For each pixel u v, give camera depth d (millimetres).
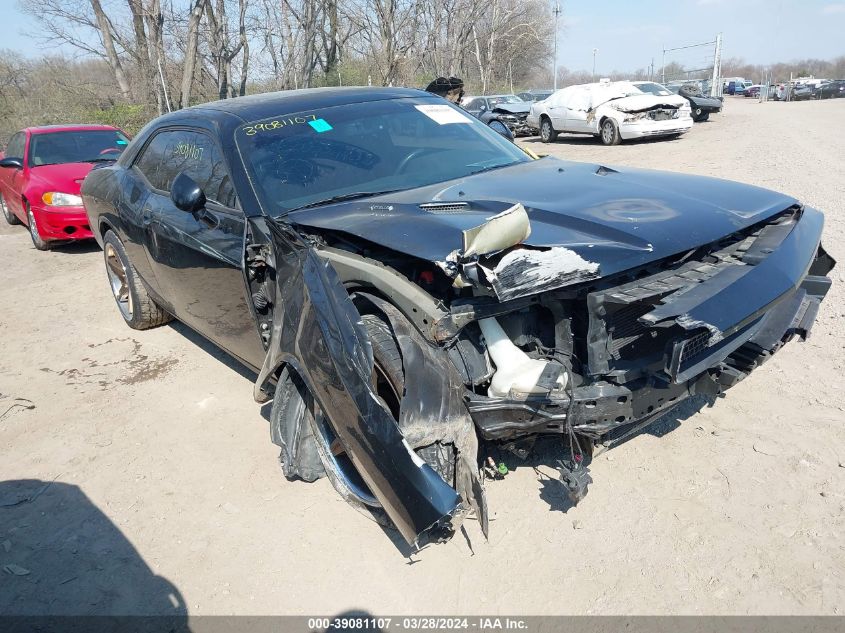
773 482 2906
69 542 3002
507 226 2281
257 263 3080
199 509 3150
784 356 4047
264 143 3543
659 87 20062
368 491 2787
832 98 44188
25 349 5383
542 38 42688
